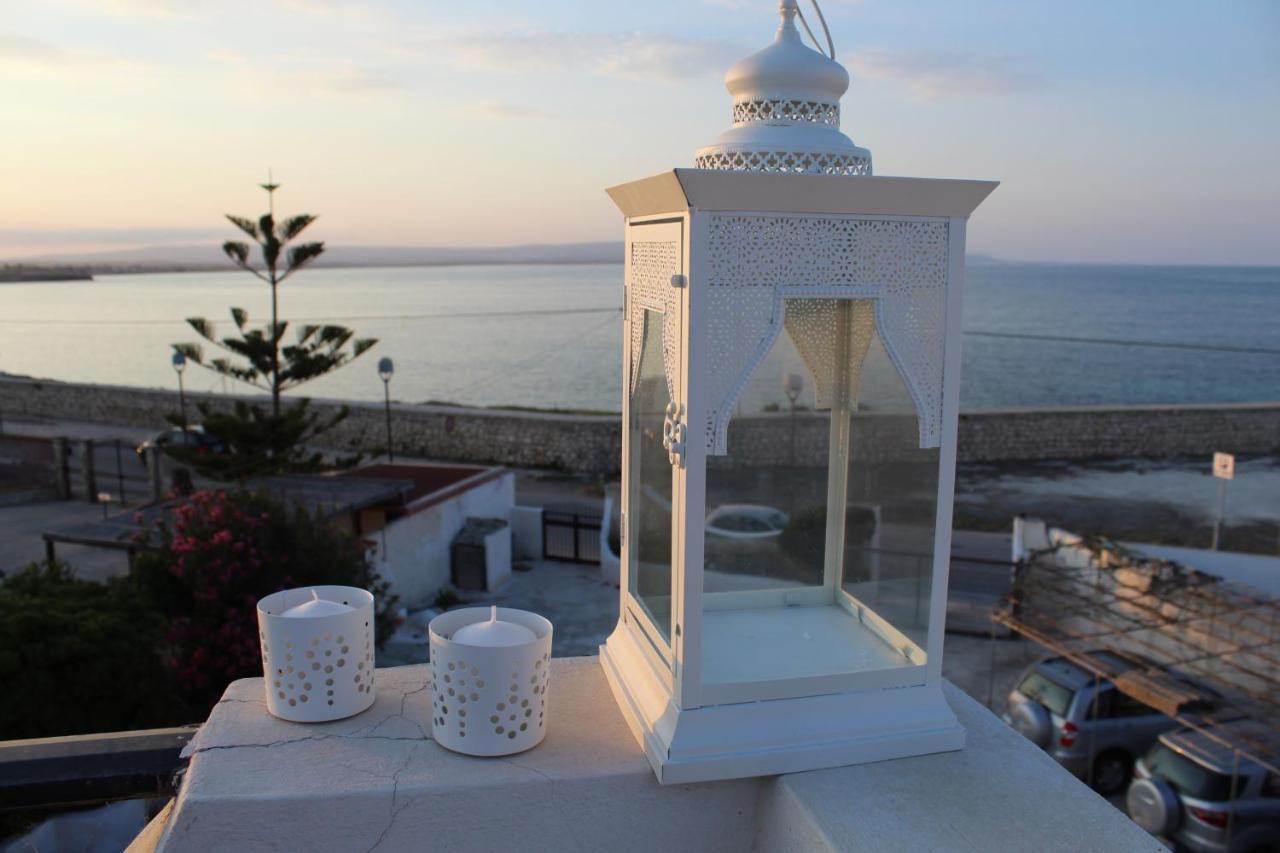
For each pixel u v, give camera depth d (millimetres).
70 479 18828
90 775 1739
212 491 8297
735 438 1868
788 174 1466
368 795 1541
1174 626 7824
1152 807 6445
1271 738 6141
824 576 2059
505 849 1604
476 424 24250
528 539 14281
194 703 7414
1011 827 1495
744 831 1699
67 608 6246
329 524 9133
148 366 54188
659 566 1778
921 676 1745
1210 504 19797
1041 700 7613
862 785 1617
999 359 54562
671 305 1602
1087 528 17375
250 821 1516
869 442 1875
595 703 1916
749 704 1658
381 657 9875
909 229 1604
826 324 1905
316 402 25906
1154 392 45219
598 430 23125
